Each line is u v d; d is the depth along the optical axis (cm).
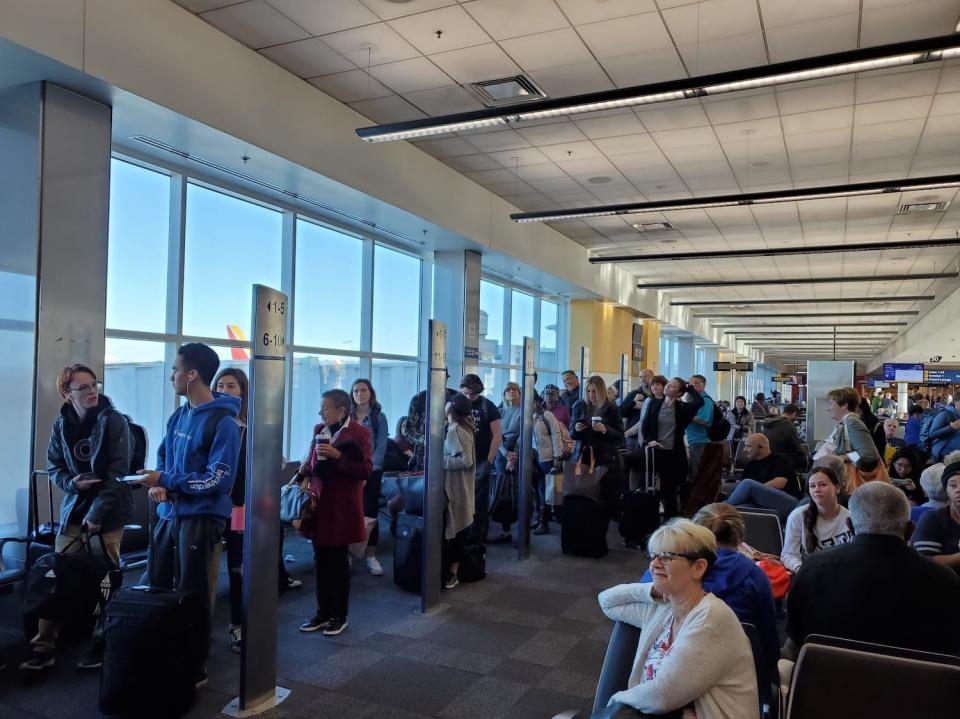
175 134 591
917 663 176
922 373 2792
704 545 204
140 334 658
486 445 641
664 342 2527
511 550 673
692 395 695
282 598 500
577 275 1431
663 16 542
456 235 980
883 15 532
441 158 915
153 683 304
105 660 309
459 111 755
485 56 621
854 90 665
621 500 702
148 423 670
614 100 556
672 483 699
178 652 310
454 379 1081
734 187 1017
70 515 389
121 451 387
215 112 578
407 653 403
